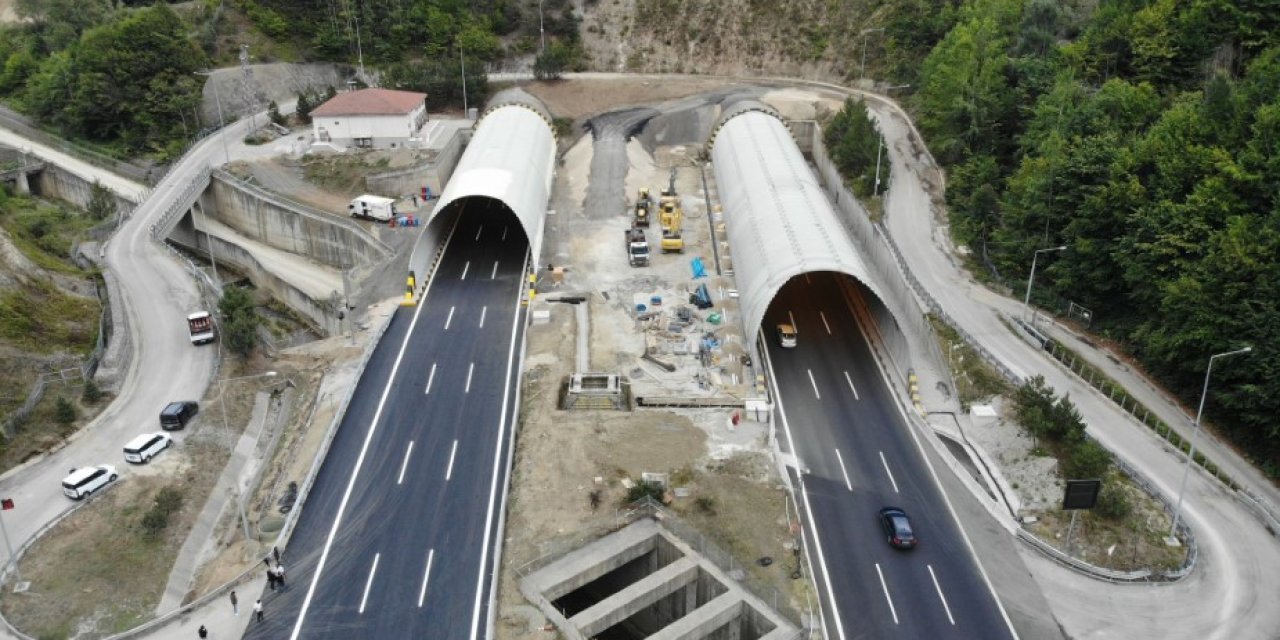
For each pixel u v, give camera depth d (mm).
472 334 75438
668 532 55188
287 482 58344
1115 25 97250
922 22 125625
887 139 110938
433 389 67562
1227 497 58906
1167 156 74688
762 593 50688
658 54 143375
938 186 100750
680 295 82812
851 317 80750
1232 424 64875
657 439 62812
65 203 124625
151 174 116688
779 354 74625
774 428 63875
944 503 58562
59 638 48688
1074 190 79812
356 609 48031
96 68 128500
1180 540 55562
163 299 84188
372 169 107500
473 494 56812
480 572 50719
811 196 86750
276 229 104188
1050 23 106000
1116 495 57312
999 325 77562
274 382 71938
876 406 68250
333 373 70625
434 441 61688
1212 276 64250
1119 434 64375
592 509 56344
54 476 60906
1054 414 62406
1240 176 67875
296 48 143125
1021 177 87562
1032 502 59562
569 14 146375
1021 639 48375
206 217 112750
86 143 129375
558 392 67750
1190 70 92625
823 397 69188
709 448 62281
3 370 68938
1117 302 77750
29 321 75500
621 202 102938
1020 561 54125
